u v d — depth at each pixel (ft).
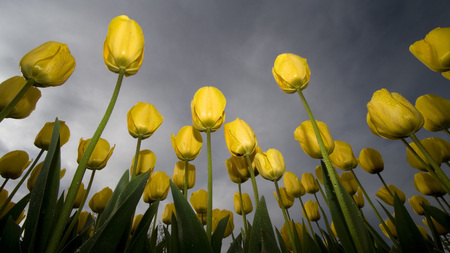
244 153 1.00
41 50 0.87
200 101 1.00
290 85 0.91
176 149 1.08
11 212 0.84
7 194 1.22
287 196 1.89
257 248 0.67
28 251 0.49
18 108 1.08
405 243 0.65
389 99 0.88
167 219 1.77
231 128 1.06
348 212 0.59
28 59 0.84
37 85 0.87
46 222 0.57
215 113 0.98
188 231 0.55
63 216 0.46
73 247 0.74
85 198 0.97
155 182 1.39
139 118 1.01
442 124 1.22
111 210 0.87
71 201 0.48
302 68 0.90
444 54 0.97
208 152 0.90
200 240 0.54
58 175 0.63
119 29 0.76
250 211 1.89
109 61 0.77
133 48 0.75
